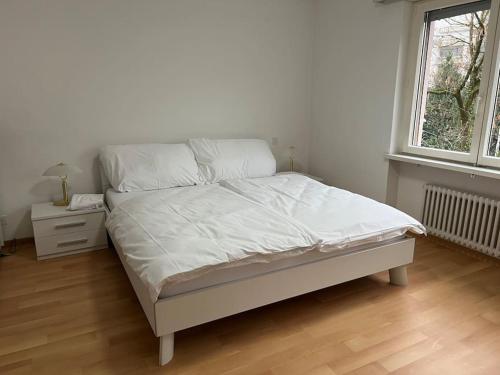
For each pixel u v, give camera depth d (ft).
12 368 5.46
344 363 5.63
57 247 9.23
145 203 7.90
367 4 11.09
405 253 7.66
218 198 8.50
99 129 10.55
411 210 11.22
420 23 10.10
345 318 6.81
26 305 7.13
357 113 11.96
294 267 6.40
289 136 13.91
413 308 7.14
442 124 10.18
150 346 6.00
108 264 8.92
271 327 6.53
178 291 5.47
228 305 5.84
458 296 7.57
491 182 9.09
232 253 5.65
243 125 12.82
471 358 5.76
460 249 9.80
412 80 10.57
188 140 11.60
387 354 5.84
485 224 9.12
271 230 6.47
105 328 6.45
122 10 10.15
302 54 13.35
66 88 9.93
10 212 9.89
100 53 10.13
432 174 10.47
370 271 7.30
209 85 11.86
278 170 13.98
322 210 7.60
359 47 11.55
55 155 10.16
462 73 9.51
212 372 5.43
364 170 12.01
